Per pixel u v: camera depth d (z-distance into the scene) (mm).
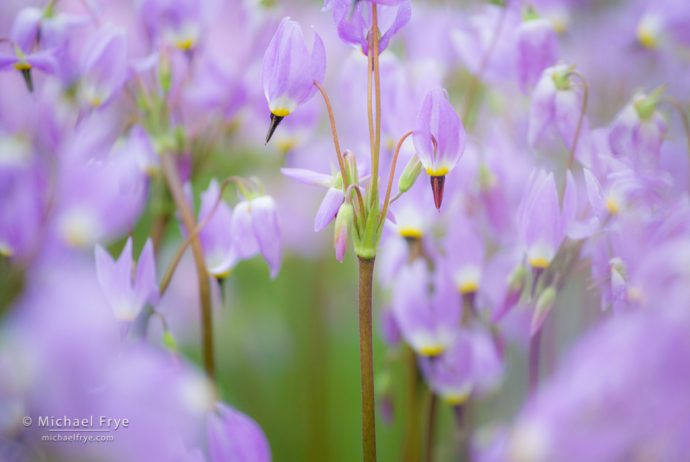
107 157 453
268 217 425
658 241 394
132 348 372
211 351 435
